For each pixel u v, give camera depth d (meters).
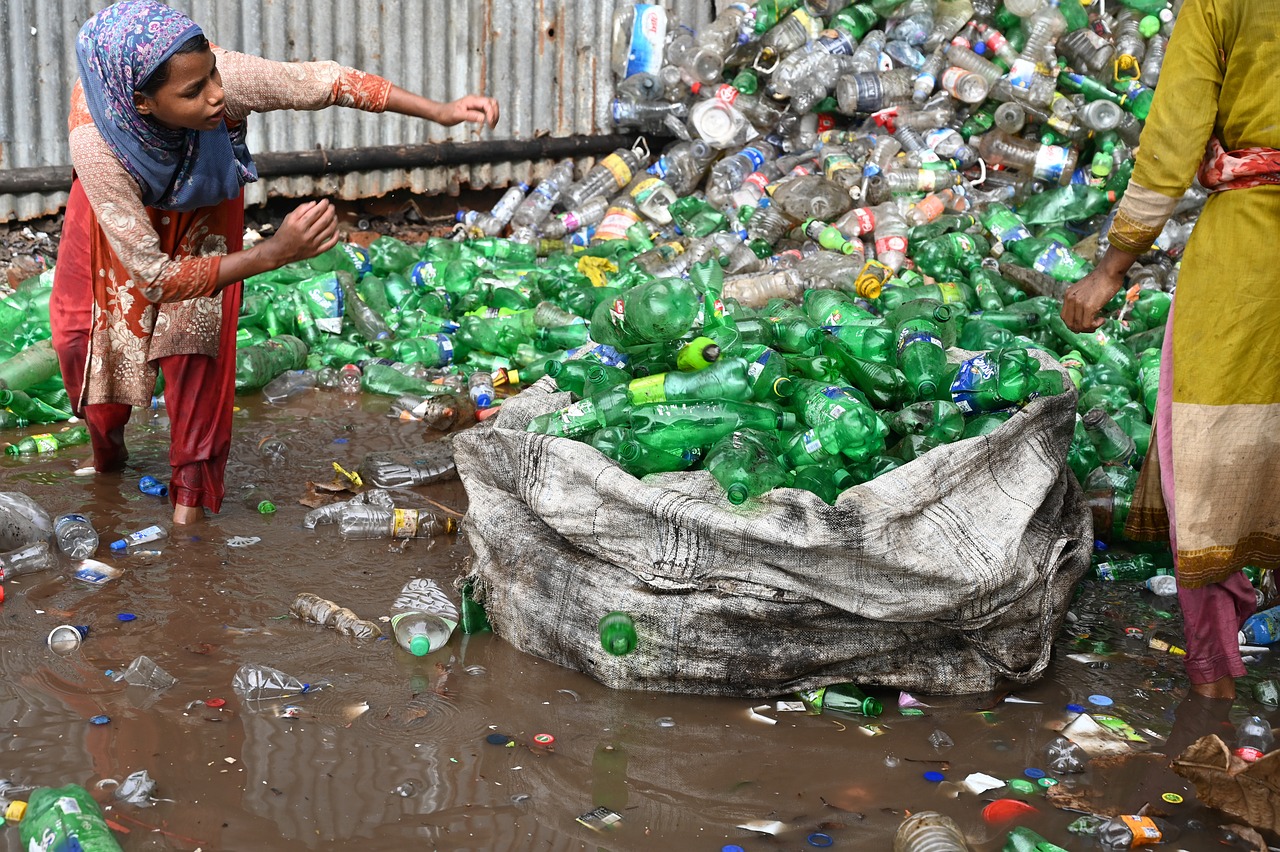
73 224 4.38
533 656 3.50
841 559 3.12
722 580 3.21
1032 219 8.17
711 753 3.00
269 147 8.63
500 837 2.63
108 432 4.74
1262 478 3.16
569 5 9.44
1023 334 6.20
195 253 4.05
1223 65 2.97
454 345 6.69
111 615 3.65
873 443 3.42
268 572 4.04
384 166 9.03
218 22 8.26
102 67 3.46
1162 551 4.38
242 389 6.18
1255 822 2.73
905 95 8.97
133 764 2.85
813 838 2.66
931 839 2.53
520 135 9.52
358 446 5.46
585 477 3.34
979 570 3.16
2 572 3.86
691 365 3.53
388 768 2.88
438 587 3.91
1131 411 5.12
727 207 8.80
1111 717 3.25
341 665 3.40
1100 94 8.36
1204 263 3.07
